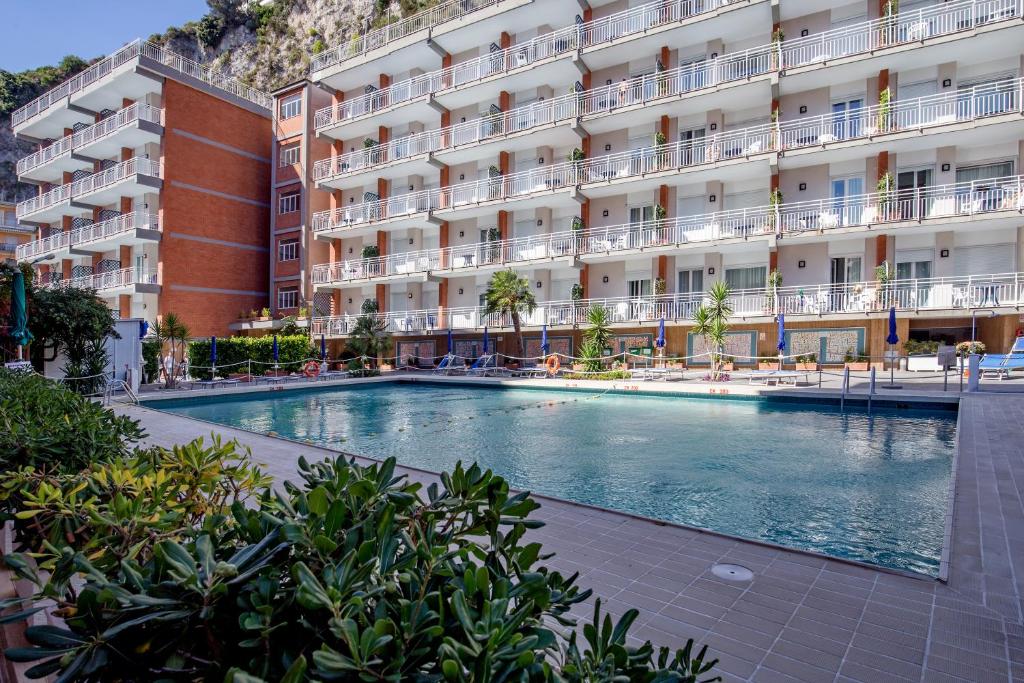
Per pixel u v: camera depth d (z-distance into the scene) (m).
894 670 2.55
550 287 25.80
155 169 30.59
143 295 31.62
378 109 28.75
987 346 17.83
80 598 1.05
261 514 1.31
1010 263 17.80
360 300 31.08
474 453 9.03
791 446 9.06
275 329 30.70
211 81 33.09
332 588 0.97
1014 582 3.45
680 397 15.12
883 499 6.19
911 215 18.62
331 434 11.12
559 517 4.94
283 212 32.62
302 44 58.09
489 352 25.55
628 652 1.32
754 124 21.77
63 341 15.05
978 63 18.47
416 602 1.08
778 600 3.27
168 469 2.31
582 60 24.00
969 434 7.93
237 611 1.10
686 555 4.01
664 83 22.48
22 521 2.34
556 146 25.95
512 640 1.07
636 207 24.08
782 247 20.95
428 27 27.22
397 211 29.09
